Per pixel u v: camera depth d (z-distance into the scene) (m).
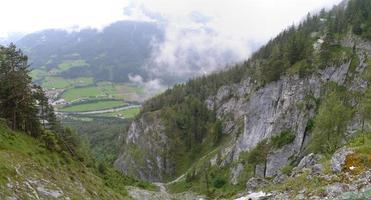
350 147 32.38
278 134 127.69
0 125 62.16
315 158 57.00
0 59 73.88
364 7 143.75
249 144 144.25
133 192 125.88
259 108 144.88
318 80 123.56
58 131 97.06
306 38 150.50
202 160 182.00
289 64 137.75
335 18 150.00
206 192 146.12
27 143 61.75
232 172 144.12
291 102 128.50
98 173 103.06
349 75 116.81
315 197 26.62
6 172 37.75
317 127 104.19
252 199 32.75
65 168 60.78
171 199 131.75
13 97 71.88
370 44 120.25
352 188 25.73
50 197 40.56
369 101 83.69
